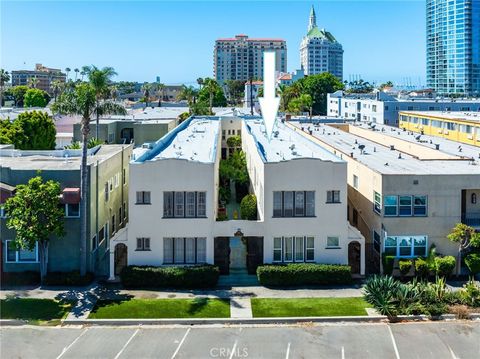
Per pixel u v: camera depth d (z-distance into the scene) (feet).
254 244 123.75
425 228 124.26
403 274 121.60
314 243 121.90
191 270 115.55
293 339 91.97
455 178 124.16
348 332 94.94
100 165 132.05
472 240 119.75
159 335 93.56
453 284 119.96
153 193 119.65
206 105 401.29
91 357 84.84
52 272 119.14
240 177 178.81
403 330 95.81
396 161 150.41
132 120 260.42
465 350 87.76
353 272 127.13
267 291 114.32
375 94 447.01
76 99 117.39
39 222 111.45
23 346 88.69
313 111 545.85
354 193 147.33
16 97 613.93
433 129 293.23
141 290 114.73
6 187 116.98
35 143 212.02
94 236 126.93
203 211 120.78
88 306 105.40
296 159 120.37
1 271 119.85
